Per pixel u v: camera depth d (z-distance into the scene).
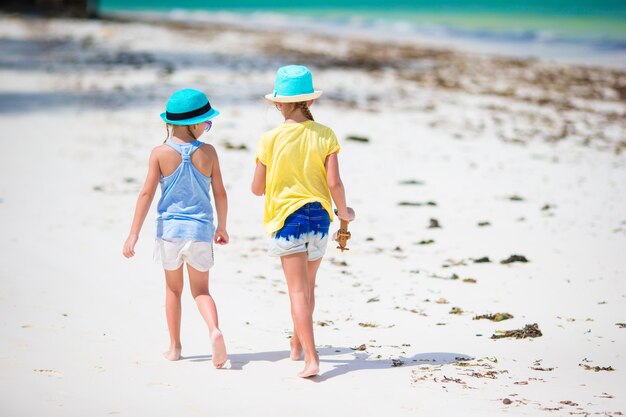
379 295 9.20
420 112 21.55
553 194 14.45
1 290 8.44
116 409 5.67
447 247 11.33
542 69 32.09
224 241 6.83
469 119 21.05
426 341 7.60
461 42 42.88
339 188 6.52
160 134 18.03
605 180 15.55
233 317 8.16
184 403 5.83
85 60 28.03
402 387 6.29
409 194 14.24
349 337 7.71
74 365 6.53
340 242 6.89
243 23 51.41
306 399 5.99
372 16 58.44
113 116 19.69
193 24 46.31
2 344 6.90
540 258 10.79
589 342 7.54
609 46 41.34
